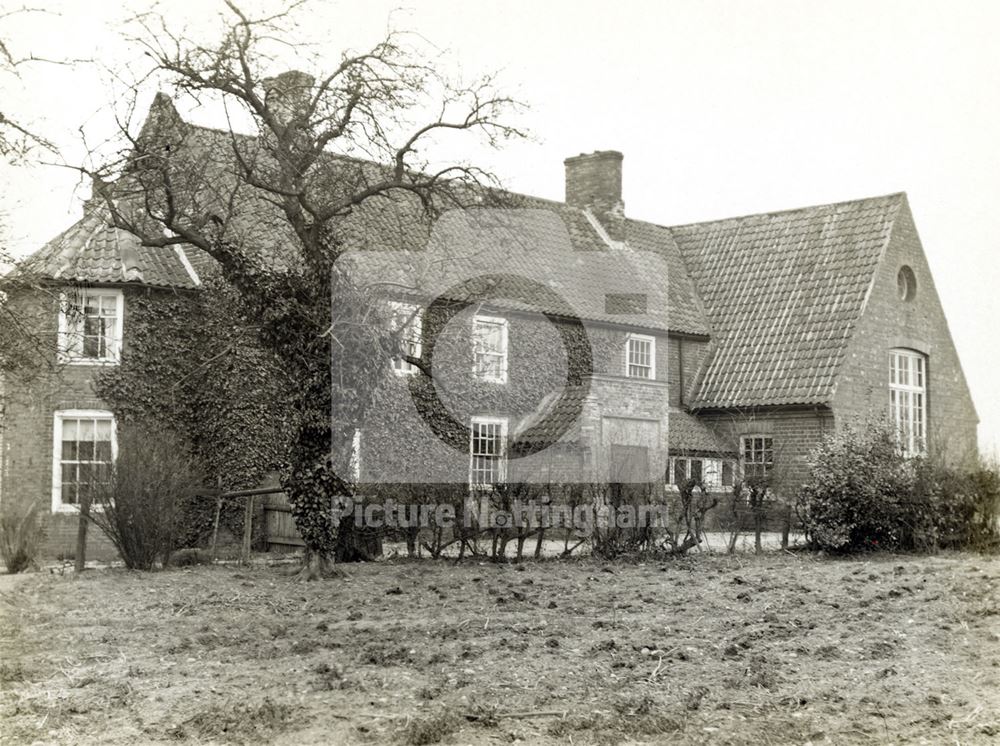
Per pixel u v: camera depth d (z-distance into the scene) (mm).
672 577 16875
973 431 34688
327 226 17453
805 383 30141
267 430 22469
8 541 18359
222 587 15555
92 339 22703
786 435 30297
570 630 11961
